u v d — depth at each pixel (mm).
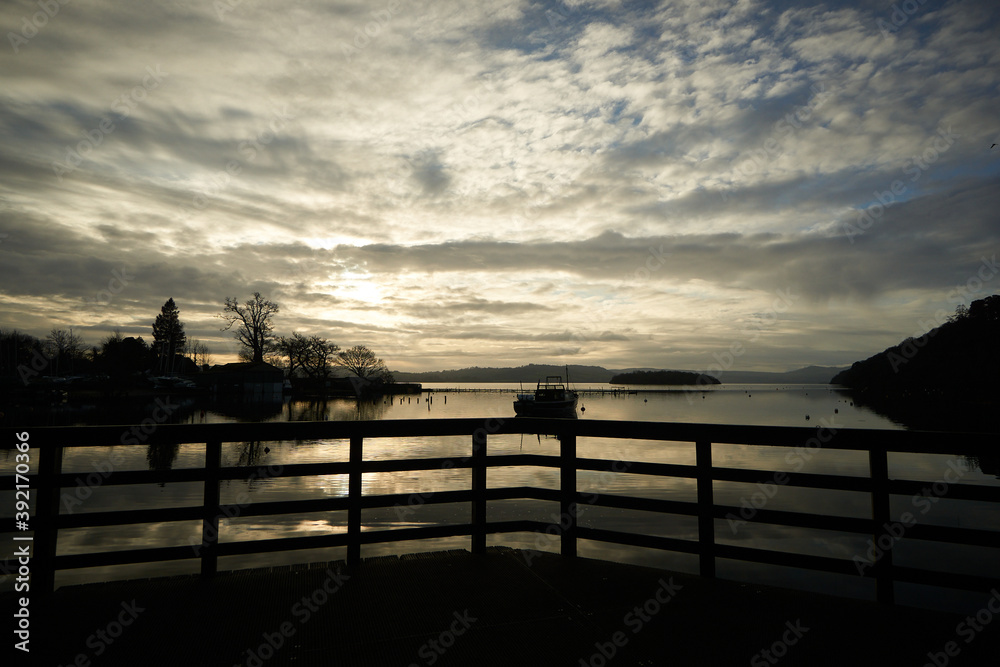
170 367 91312
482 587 3607
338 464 3955
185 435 3682
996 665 2646
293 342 89312
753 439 3672
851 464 22500
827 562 3461
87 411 42969
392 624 3074
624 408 81250
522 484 16609
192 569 8555
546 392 60562
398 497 4066
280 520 11695
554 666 2648
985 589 3074
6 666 2594
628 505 4020
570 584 3664
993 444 3031
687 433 3852
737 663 2680
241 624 3059
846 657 2732
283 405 62594
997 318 69938
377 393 116938
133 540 10133
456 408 74312
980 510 13766
